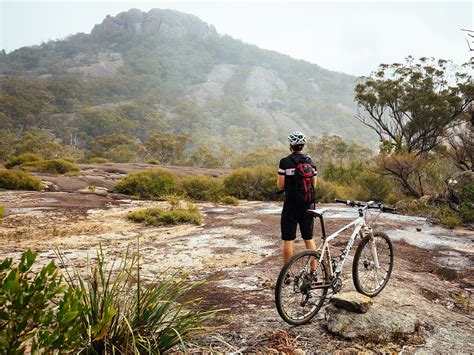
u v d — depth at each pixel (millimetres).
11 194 16531
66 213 12602
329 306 4078
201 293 5027
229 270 6254
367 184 17719
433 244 8445
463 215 11039
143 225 10930
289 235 4641
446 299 5020
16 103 128750
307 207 4586
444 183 13820
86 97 193250
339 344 3625
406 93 24797
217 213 13586
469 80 22750
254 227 10602
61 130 134500
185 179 19516
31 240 8609
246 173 20078
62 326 2326
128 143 89375
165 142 78312
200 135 166375
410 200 14359
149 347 2893
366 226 4605
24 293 2244
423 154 22781
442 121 22422
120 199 17344
